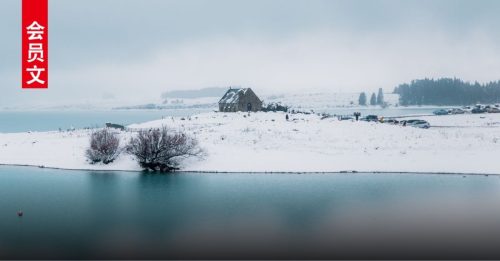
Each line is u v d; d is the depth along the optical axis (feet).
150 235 134.41
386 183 197.26
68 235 134.72
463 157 234.58
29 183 202.49
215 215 153.79
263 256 118.62
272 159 232.94
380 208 160.66
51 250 123.13
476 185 192.34
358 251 121.80
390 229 139.13
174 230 138.72
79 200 173.47
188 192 184.44
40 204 168.25
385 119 376.48
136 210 160.04
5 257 117.80
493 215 151.64
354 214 153.89
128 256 119.03
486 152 240.32
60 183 202.28
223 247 125.29
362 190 185.16
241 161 230.89
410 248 123.44
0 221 147.84
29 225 144.15
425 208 160.04
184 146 230.27
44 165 240.73
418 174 215.10
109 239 130.93
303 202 168.55
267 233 136.05
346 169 222.48
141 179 209.56
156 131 236.63
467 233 135.03
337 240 129.90
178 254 119.96
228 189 188.96
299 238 131.95
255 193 181.98
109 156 238.27
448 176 210.59
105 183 201.77
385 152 243.40
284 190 186.19
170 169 228.22
